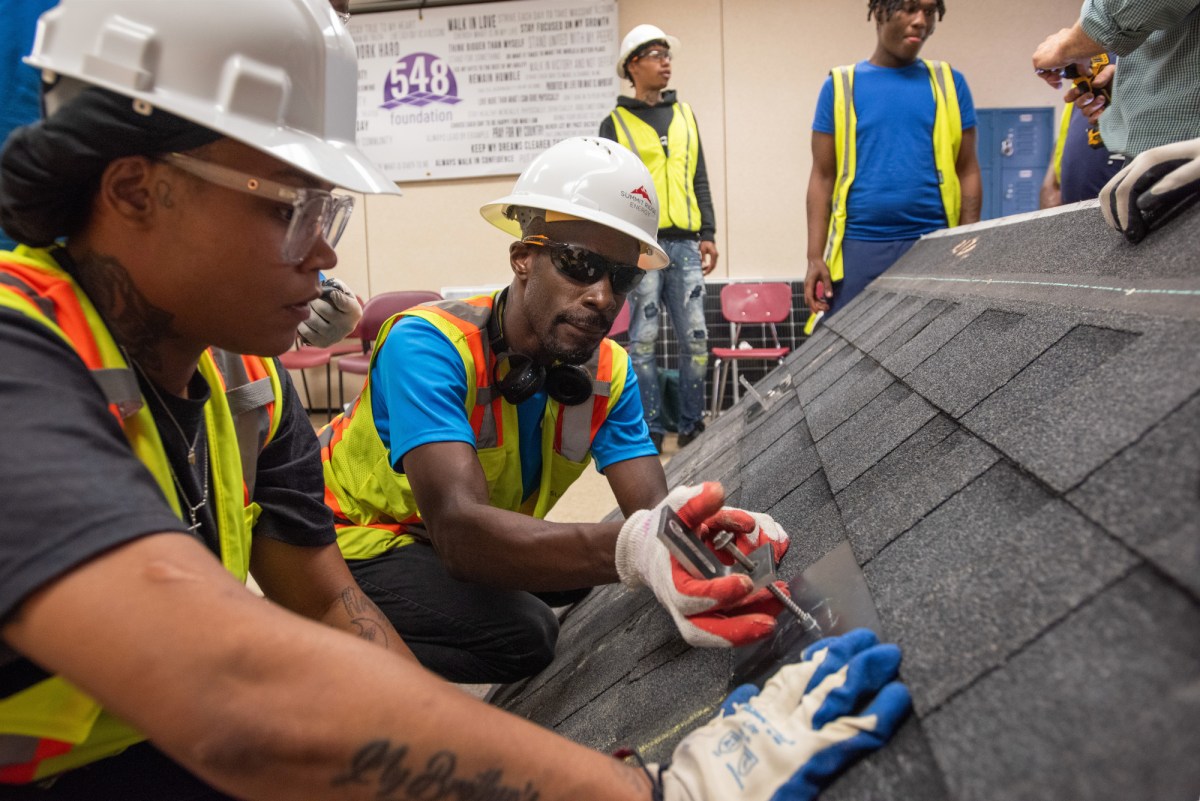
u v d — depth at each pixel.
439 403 1.32
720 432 2.46
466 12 5.39
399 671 0.61
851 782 0.61
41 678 0.72
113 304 0.78
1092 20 1.49
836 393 1.64
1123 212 1.06
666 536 0.92
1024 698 0.54
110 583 0.55
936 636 0.66
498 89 5.46
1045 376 0.91
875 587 0.80
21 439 0.58
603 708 1.12
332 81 0.86
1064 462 0.71
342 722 0.57
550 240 1.38
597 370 1.55
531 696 1.46
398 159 5.61
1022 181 5.19
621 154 1.45
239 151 0.74
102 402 0.68
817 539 1.05
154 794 0.87
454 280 5.73
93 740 0.80
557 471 1.63
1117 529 0.59
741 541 1.05
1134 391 0.71
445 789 0.61
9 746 0.73
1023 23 5.04
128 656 0.54
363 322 4.68
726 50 5.26
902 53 3.16
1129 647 0.50
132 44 0.71
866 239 3.27
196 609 0.56
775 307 4.93
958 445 0.94
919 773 0.57
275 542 1.09
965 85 3.27
